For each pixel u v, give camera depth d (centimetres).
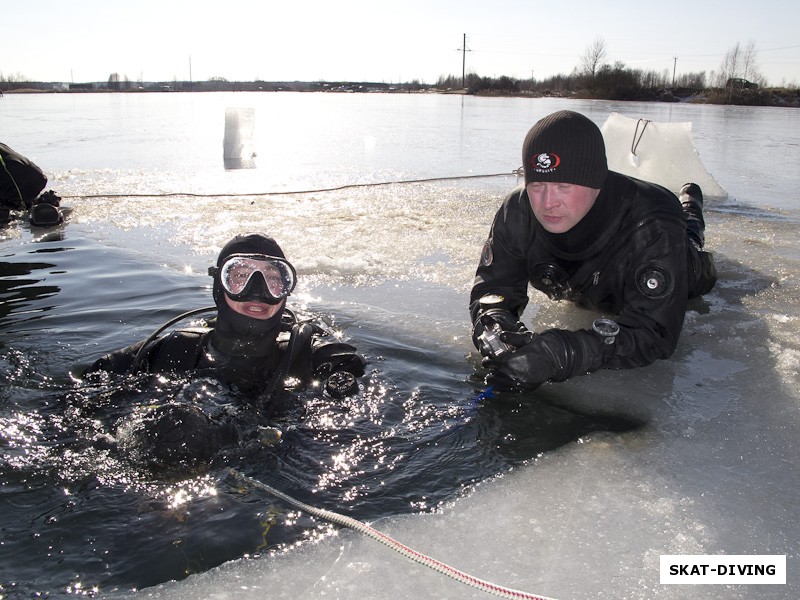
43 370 292
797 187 832
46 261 477
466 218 642
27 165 660
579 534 198
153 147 1217
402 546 183
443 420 263
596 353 272
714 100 4141
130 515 197
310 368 288
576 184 266
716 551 191
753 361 320
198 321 344
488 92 5484
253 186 813
